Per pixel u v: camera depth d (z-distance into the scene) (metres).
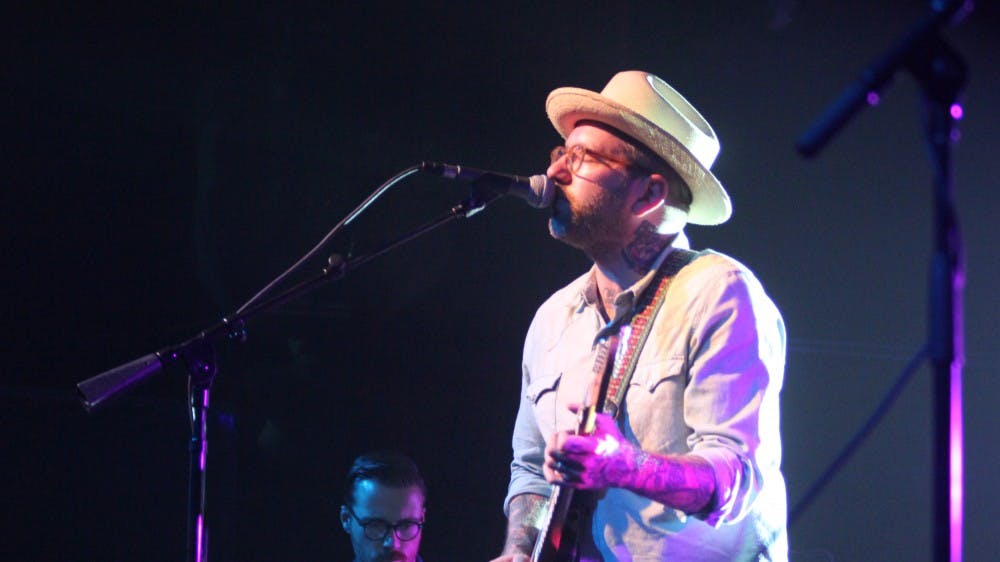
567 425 2.86
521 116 4.71
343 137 4.59
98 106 4.50
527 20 4.71
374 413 4.50
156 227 4.52
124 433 3.96
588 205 2.79
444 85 4.66
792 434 4.83
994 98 5.36
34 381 4.39
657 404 2.67
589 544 2.70
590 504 2.70
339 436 4.45
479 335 4.61
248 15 4.54
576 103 2.86
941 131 1.84
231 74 4.55
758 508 2.64
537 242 4.66
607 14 4.78
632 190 2.80
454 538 4.45
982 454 4.75
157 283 4.50
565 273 4.68
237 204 4.52
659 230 2.86
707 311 2.66
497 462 4.54
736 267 2.74
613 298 2.91
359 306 4.54
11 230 4.43
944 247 1.84
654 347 2.72
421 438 4.51
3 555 3.80
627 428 2.70
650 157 2.82
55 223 4.46
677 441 2.66
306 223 4.55
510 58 4.71
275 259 4.54
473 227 4.64
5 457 3.85
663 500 2.38
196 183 4.54
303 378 4.47
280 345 4.49
